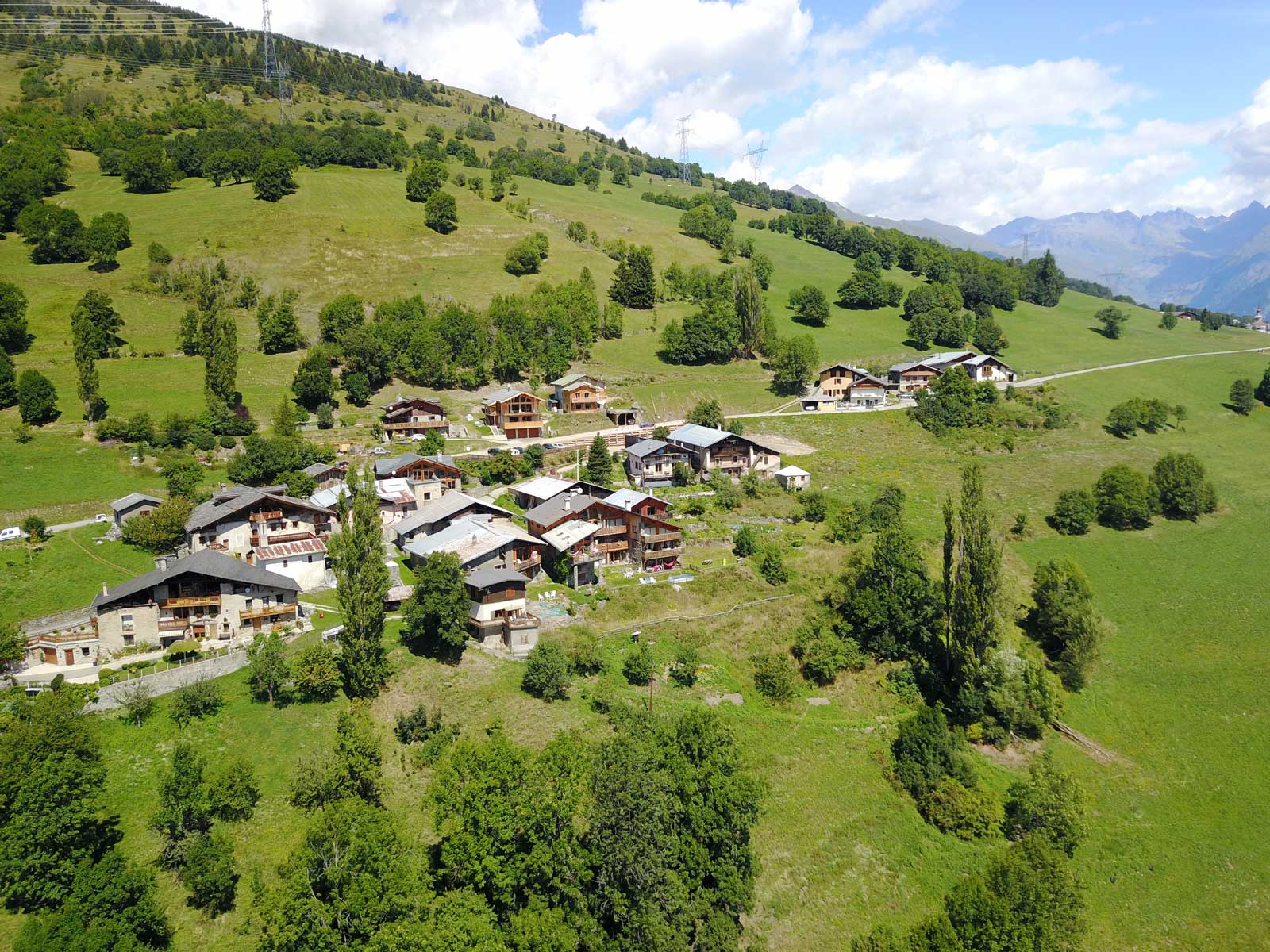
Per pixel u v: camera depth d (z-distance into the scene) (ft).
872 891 199.11
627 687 245.04
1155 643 308.40
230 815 182.80
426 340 510.17
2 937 147.74
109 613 233.96
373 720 215.92
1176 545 371.97
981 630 260.42
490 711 224.12
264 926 157.99
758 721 243.19
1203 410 531.09
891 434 472.03
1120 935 198.70
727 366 592.19
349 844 158.10
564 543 295.89
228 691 218.38
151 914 153.17
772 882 197.16
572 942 153.17
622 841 165.78
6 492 319.47
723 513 362.94
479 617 254.47
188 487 332.60
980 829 214.69
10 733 169.17
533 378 548.72
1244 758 255.91
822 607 293.23
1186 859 220.23
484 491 375.86
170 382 454.81
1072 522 378.32
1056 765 238.48
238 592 245.86
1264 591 337.93
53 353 468.34
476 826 161.68
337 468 370.12
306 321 572.51
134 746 197.16
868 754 238.07
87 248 595.88
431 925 144.87
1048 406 506.07
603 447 393.09
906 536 298.35
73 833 159.12
